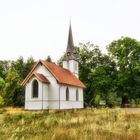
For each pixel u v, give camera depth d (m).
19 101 53.03
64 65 57.38
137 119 18.14
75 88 50.84
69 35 60.75
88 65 68.12
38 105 41.41
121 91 61.91
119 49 62.62
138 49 61.06
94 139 9.53
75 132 10.49
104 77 63.56
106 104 66.75
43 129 13.20
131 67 61.06
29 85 42.31
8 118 20.36
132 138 9.91
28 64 74.44
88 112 26.31
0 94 58.59
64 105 44.56
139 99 63.38
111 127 12.77
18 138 10.38
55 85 43.06
